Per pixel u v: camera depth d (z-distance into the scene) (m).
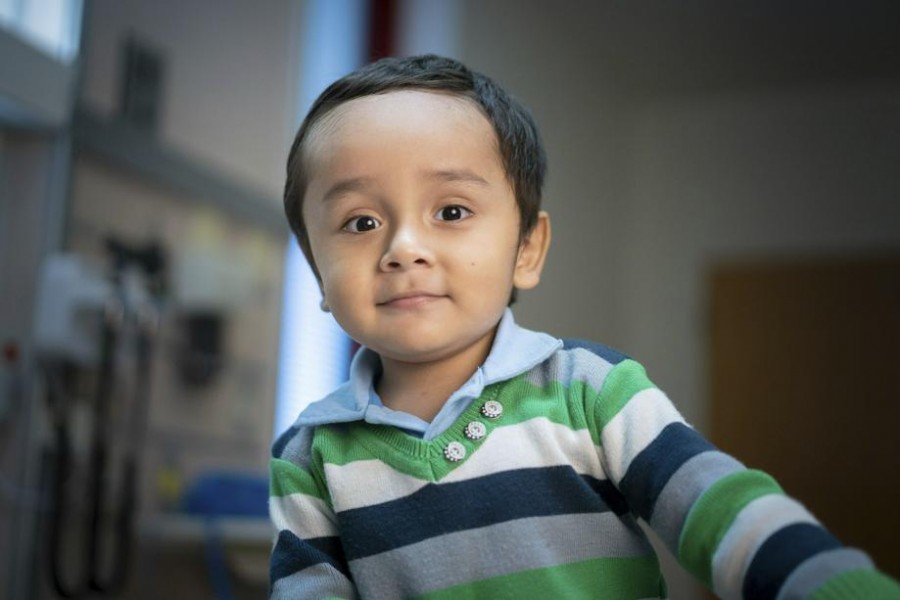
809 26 3.75
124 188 2.25
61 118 2.05
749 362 4.31
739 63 4.14
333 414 0.75
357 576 0.69
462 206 0.70
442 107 0.72
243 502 2.24
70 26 2.14
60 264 2.01
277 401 2.71
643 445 0.66
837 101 4.39
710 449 0.64
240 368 2.57
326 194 0.71
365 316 0.70
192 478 2.37
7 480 1.96
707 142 4.59
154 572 2.21
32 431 1.98
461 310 0.69
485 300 0.70
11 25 1.99
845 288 4.22
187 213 2.44
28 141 2.08
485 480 0.68
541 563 0.66
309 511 0.74
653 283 4.55
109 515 2.11
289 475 0.76
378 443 0.72
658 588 0.70
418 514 0.68
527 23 3.62
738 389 4.30
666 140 4.67
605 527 0.68
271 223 2.74
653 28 3.86
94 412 2.07
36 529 1.96
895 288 4.14
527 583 0.65
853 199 4.29
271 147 2.82
